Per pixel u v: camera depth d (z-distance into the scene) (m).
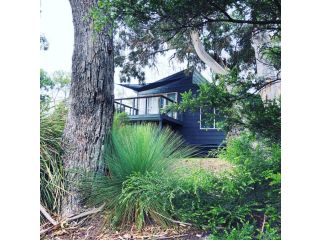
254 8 2.35
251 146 2.33
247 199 2.35
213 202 2.43
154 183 2.63
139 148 2.88
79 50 3.07
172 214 2.58
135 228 2.61
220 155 2.43
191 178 2.54
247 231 2.03
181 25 2.36
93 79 3.04
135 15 2.23
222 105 2.16
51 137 3.05
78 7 3.05
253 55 2.76
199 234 2.42
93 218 2.77
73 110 3.05
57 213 2.92
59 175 2.97
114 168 2.88
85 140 3.00
